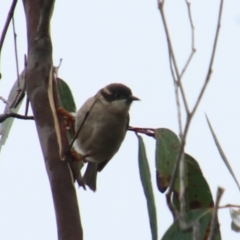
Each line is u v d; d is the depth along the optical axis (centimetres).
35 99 852
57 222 825
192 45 659
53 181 833
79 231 820
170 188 602
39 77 854
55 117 852
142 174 1021
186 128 598
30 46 859
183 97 614
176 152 1020
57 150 838
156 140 1032
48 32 849
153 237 958
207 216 834
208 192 1025
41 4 846
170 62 645
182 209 607
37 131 856
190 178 1026
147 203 988
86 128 1184
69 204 824
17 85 981
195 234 576
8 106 979
